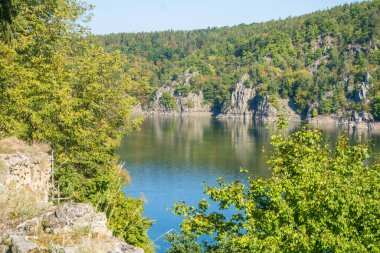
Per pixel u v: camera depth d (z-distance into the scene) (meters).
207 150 121.00
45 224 11.23
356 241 12.95
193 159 106.12
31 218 11.66
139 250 10.60
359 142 16.83
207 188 16.25
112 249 10.44
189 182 81.69
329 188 13.35
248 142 139.75
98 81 28.34
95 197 23.30
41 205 12.99
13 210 12.13
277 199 13.84
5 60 20.62
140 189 74.94
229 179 85.25
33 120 20.67
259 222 14.19
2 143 17.94
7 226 11.22
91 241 10.34
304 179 14.38
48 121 22.66
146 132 168.88
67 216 11.30
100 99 27.62
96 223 11.42
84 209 11.59
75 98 25.00
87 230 11.06
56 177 23.64
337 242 12.58
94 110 27.50
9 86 21.52
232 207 61.50
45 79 22.39
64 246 10.11
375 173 14.49
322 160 15.82
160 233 50.28
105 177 25.86
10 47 21.69
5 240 10.05
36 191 17.80
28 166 17.36
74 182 23.73
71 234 10.89
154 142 135.88
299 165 15.11
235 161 104.19
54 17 26.95
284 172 15.99
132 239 22.44
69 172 23.91
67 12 27.31
